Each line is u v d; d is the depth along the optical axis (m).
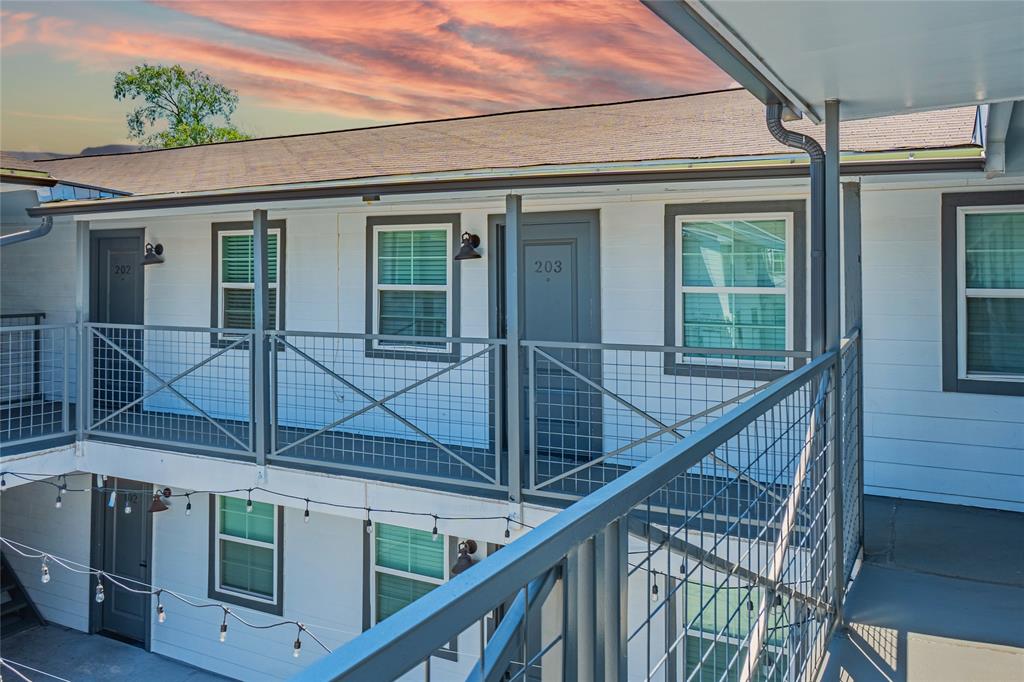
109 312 9.48
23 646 9.03
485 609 0.84
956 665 3.00
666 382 6.72
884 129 6.02
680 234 6.64
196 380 8.87
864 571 4.08
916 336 5.91
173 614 8.78
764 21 2.43
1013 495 5.66
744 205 6.40
